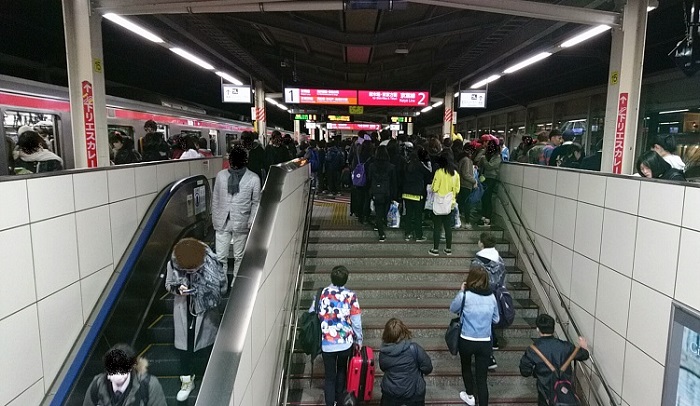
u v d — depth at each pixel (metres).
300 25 8.59
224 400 2.00
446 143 7.33
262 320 2.85
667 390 2.68
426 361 3.24
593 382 3.66
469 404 3.83
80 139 4.20
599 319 3.59
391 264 5.62
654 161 3.48
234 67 10.50
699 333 2.41
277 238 3.44
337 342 3.45
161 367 3.52
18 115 5.55
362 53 11.93
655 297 2.85
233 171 3.92
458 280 5.42
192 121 11.69
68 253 2.70
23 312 2.25
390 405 3.22
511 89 17.34
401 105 10.85
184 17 6.66
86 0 4.10
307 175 6.40
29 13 9.23
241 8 4.34
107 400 2.24
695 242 2.48
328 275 5.38
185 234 4.79
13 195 2.18
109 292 3.15
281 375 3.46
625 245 3.22
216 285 3.08
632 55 4.39
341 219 7.05
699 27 4.29
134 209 3.75
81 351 2.63
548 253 4.69
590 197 3.77
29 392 2.30
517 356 4.49
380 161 5.86
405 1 4.31
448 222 5.59
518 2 4.31
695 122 8.45
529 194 5.26
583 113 13.76
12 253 2.17
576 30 5.31
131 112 8.45
